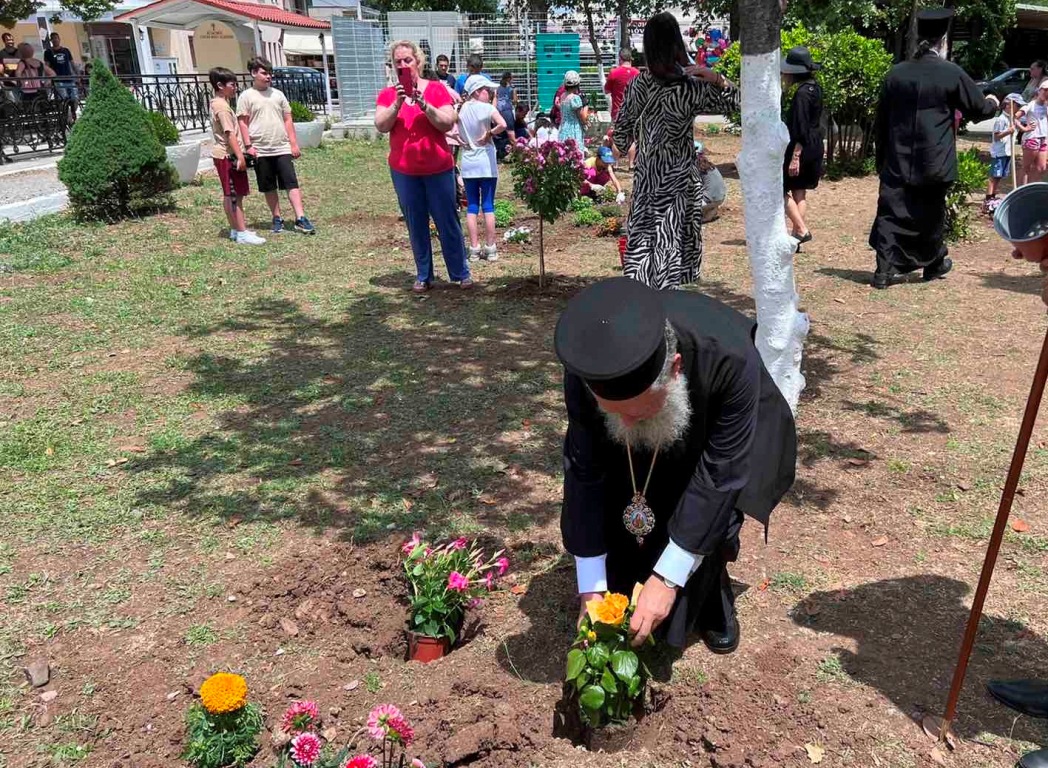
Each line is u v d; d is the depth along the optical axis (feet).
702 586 8.94
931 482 13.58
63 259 27.32
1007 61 99.55
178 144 43.96
